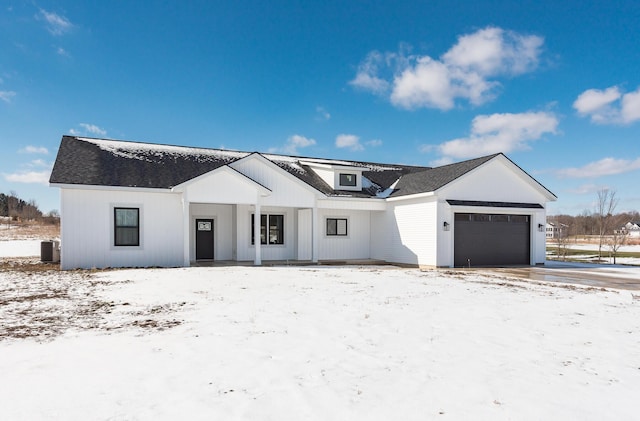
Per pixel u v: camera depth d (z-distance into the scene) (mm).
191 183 16672
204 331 6605
